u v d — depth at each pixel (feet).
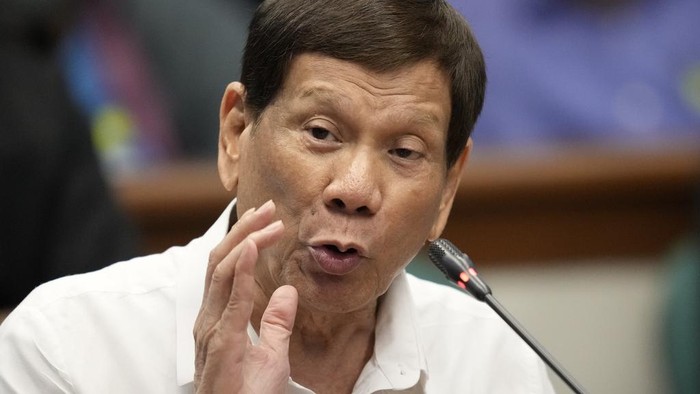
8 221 40.81
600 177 47.60
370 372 28.32
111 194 42.29
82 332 27.37
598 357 47.44
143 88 51.21
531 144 53.67
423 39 25.44
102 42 51.08
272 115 25.71
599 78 54.65
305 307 26.94
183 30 52.19
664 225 48.29
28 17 41.83
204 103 51.65
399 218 25.73
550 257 47.73
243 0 54.60
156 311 28.04
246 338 23.68
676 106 54.80
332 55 25.20
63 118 41.78
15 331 27.14
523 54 54.39
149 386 27.22
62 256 40.98
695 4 56.39
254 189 26.04
